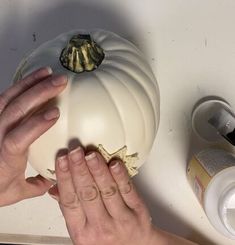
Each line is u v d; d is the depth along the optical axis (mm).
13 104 478
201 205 614
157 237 606
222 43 656
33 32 673
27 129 458
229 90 652
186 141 653
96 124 481
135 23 667
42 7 674
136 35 665
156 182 659
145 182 660
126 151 514
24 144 471
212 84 654
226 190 545
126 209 546
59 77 464
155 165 657
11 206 673
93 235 569
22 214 674
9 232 678
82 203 520
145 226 583
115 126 490
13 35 673
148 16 666
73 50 481
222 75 654
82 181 485
